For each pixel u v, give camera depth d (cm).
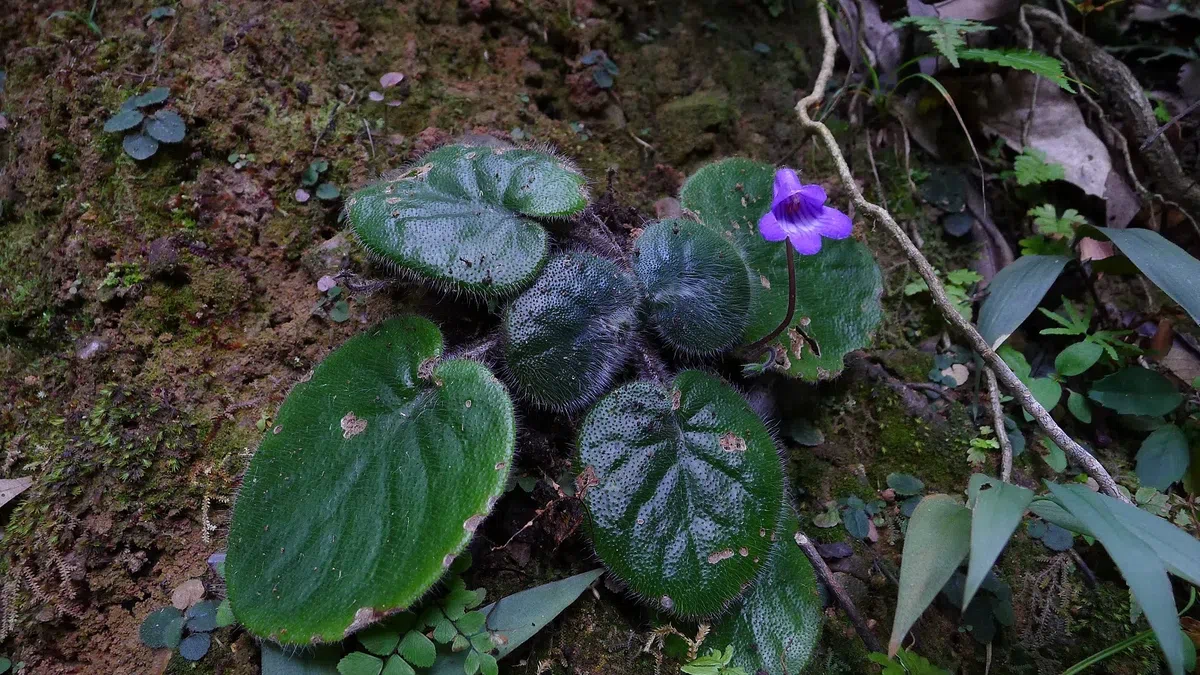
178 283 22
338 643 17
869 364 24
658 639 18
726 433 19
